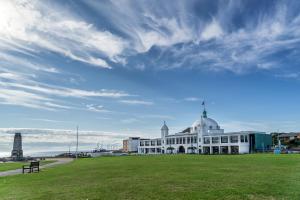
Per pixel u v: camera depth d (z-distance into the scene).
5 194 20.59
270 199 16.02
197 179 24.80
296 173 27.97
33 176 34.62
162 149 178.12
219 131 163.12
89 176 31.06
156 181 24.30
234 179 24.11
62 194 19.47
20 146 119.88
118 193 19.06
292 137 149.62
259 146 134.50
